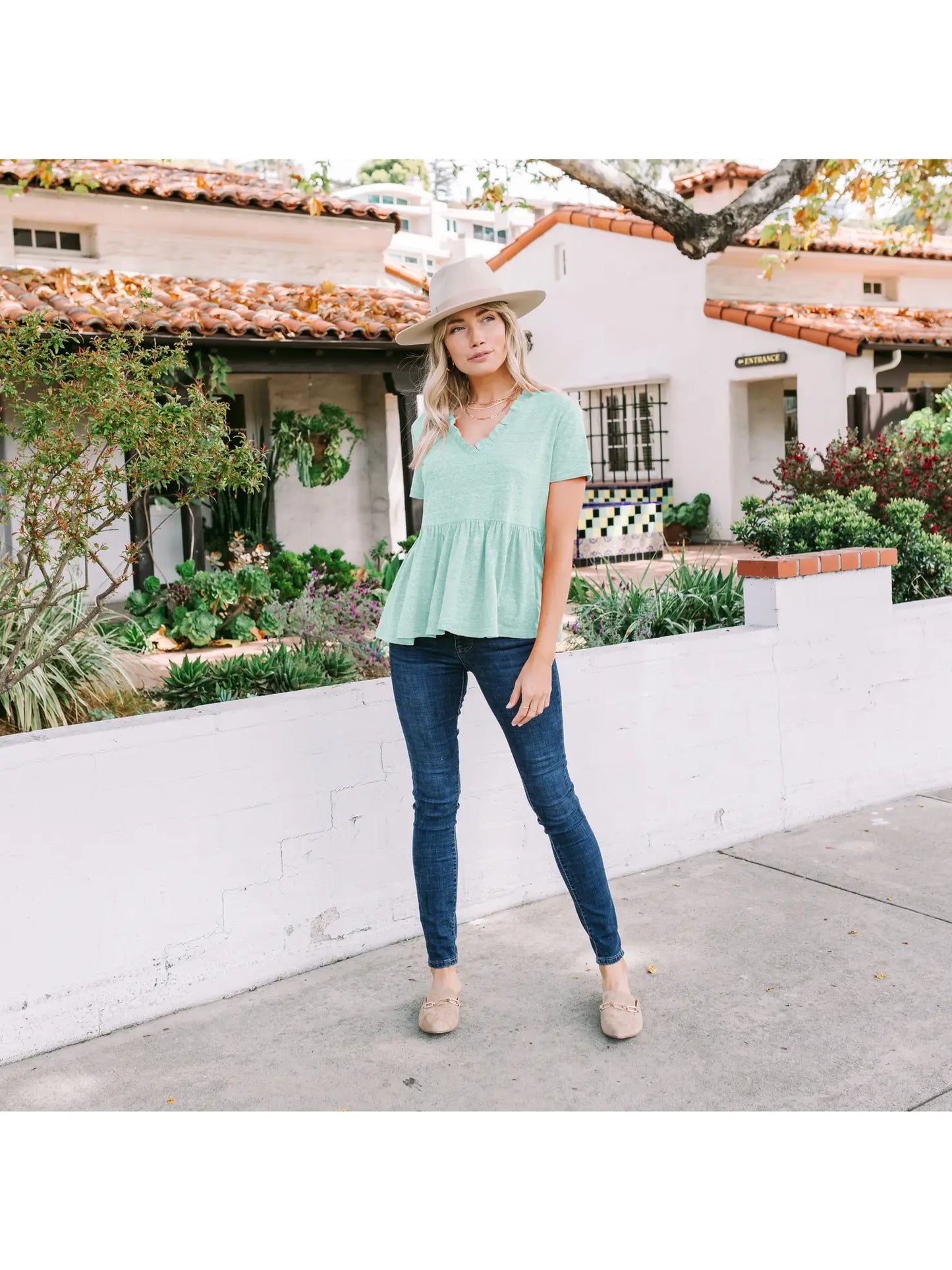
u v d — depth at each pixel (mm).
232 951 3359
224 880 3324
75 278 10906
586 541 15461
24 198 11258
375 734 3625
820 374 15797
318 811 3512
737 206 7730
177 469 4105
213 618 9055
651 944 3648
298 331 10680
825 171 8719
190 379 10453
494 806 3928
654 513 16328
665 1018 3154
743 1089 2787
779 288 18250
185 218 12164
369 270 13617
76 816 3033
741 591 6230
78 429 4176
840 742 4945
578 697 4090
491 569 2947
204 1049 3045
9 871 2939
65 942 3047
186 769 3225
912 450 8484
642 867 4324
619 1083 2830
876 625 5031
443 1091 2818
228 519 12188
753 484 17625
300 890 3492
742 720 4582
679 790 4418
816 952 3539
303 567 10453
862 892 4035
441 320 3051
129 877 3143
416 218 42875
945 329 17266
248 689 5992
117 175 12047
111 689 6070
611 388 19359
